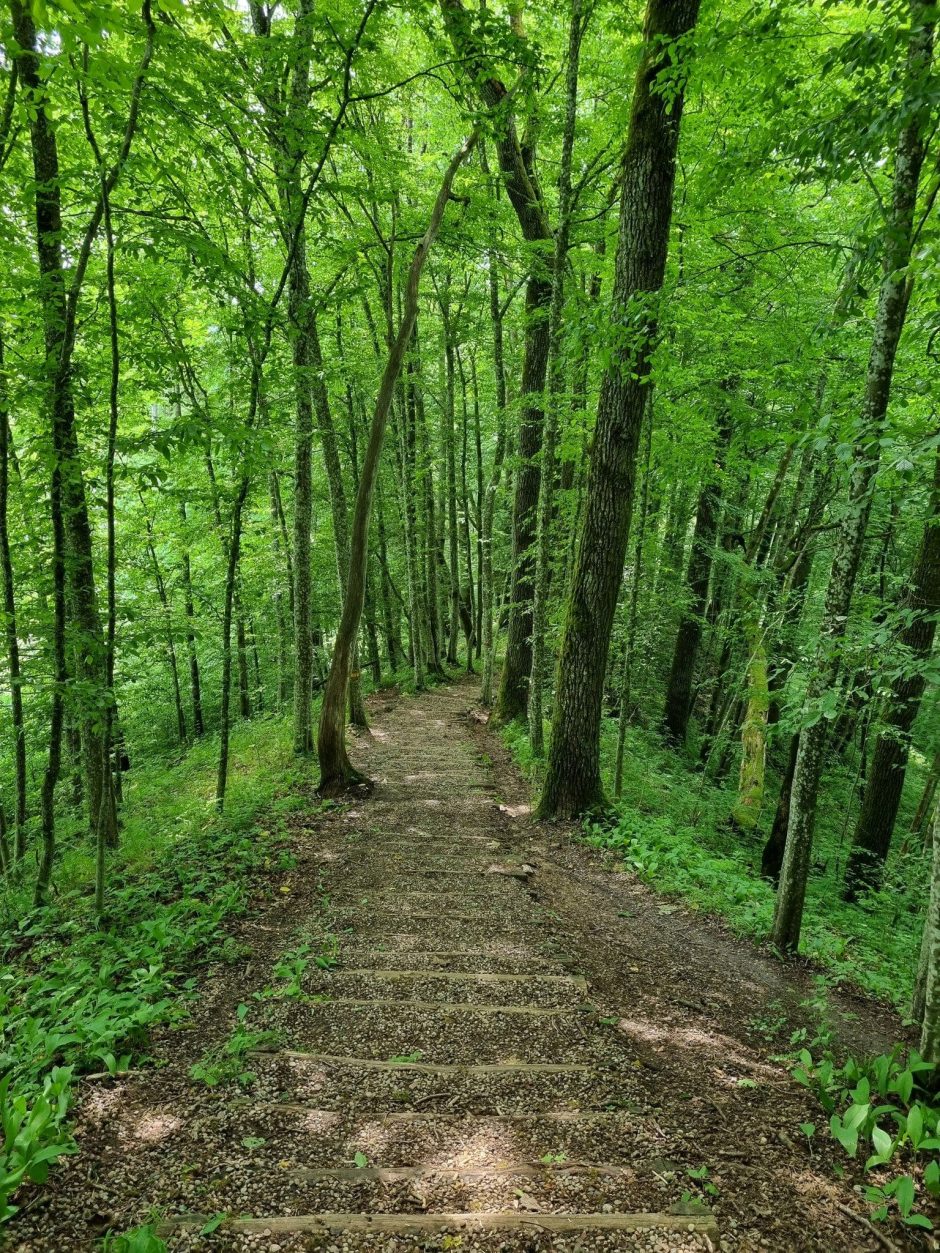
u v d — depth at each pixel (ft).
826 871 31.89
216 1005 12.01
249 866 18.95
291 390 25.64
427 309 58.03
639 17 27.02
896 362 21.53
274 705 59.52
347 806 25.75
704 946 15.60
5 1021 11.10
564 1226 7.23
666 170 20.20
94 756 23.29
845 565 12.63
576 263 32.60
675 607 39.88
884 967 15.89
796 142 12.43
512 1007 11.98
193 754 46.24
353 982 12.85
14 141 16.46
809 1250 7.13
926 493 11.93
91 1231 7.13
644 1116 9.20
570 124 24.75
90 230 15.07
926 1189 8.02
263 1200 7.60
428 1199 7.63
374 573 64.08
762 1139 8.92
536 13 29.50
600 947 15.15
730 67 15.81
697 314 25.12
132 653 17.67
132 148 18.76
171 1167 8.06
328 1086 9.71
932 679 10.22
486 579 68.23
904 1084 9.27
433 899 17.11
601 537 23.11
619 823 23.02
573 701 23.84
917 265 11.19
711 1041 11.59
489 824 24.08
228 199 20.86
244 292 17.99
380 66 26.63
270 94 20.80
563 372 32.30
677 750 44.52
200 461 39.58
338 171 35.78
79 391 16.63
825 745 14.44
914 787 44.47
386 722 44.62
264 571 47.85
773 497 35.32
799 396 23.48
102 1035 10.17
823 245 18.60
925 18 9.56
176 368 21.39
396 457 61.26
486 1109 9.27
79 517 20.06
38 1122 7.77
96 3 7.63
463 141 41.55
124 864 21.65
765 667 32.55
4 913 18.08
